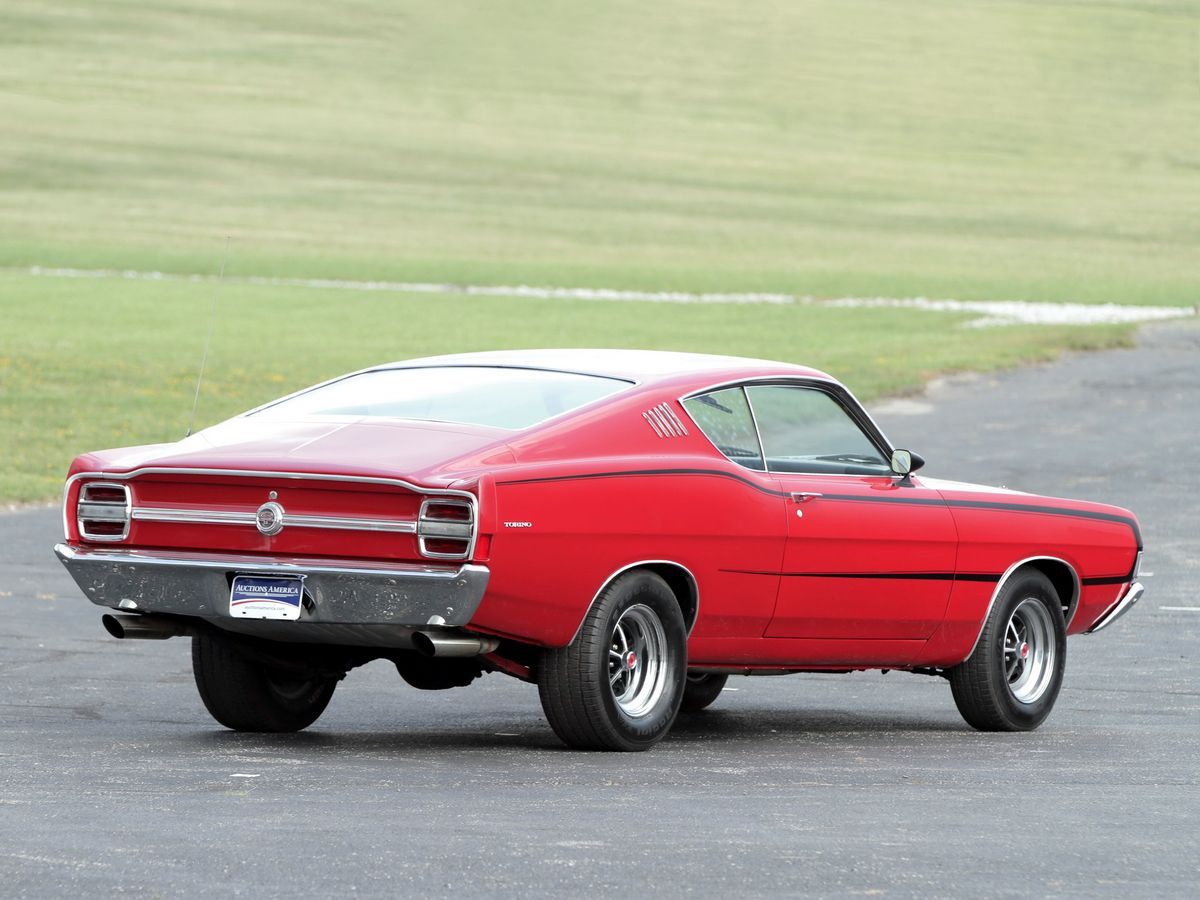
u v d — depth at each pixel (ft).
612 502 68.64
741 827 56.24
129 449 73.15
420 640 66.13
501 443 67.67
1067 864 52.06
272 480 66.90
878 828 56.65
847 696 94.38
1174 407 249.34
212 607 68.33
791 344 337.11
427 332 363.56
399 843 52.75
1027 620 84.23
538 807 58.75
